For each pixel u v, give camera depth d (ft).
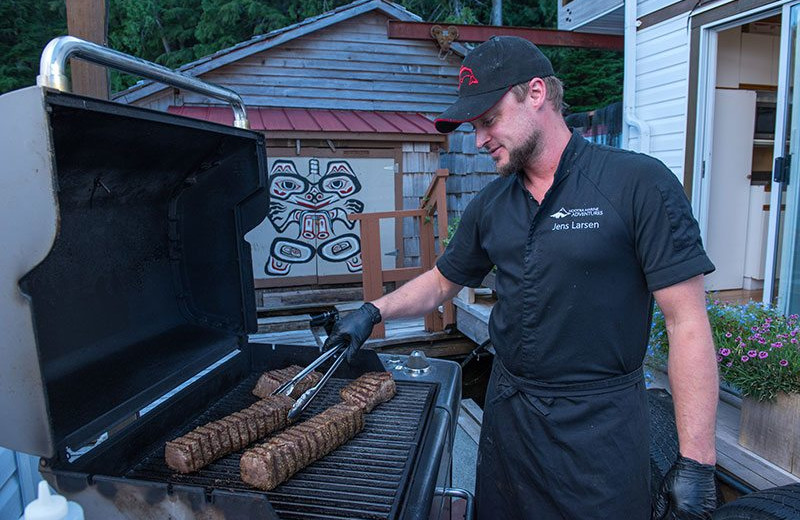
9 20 59.82
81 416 4.04
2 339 3.31
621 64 54.24
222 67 21.80
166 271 5.77
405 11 22.91
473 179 24.50
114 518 3.59
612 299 4.41
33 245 3.10
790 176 12.19
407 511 3.82
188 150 5.25
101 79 8.48
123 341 4.96
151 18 67.51
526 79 4.36
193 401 5.23
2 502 5.06
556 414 4.69
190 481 4.21
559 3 21.36
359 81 23.30
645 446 4.69
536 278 4.63
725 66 16.34
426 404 5.51
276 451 4.05
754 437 7.51
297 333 17.61
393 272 16.12
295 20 63.52
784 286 12.35
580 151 4.55
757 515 5.14
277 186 20.06
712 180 16.30
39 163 3.01
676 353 4.16
